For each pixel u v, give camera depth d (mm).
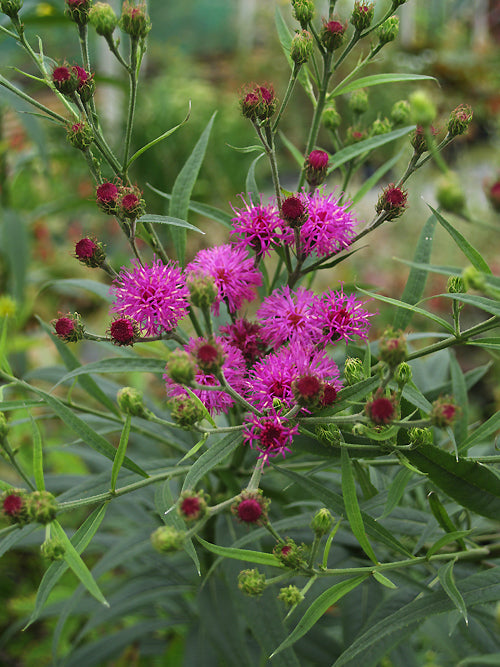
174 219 319
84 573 289
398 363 282
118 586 458
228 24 2959
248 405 301
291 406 303
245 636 440
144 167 1551
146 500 433
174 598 467
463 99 1713
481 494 306
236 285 326
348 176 422
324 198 331
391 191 329
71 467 670
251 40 2857
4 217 637
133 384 760
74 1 328
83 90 333
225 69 2381
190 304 316
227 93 1959
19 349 617
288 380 304
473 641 360
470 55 1808
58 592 630
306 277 385
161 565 443
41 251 1054
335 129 422
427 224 357
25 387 325
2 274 724
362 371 317
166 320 320
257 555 295
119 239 1128
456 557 316
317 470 336
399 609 324
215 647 393
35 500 295
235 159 1632
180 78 1881
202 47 2951
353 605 375
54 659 400
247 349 327
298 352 308
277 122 337
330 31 346
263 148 338
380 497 333
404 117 422
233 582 362
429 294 1141
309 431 313
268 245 328
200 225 1360
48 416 389
